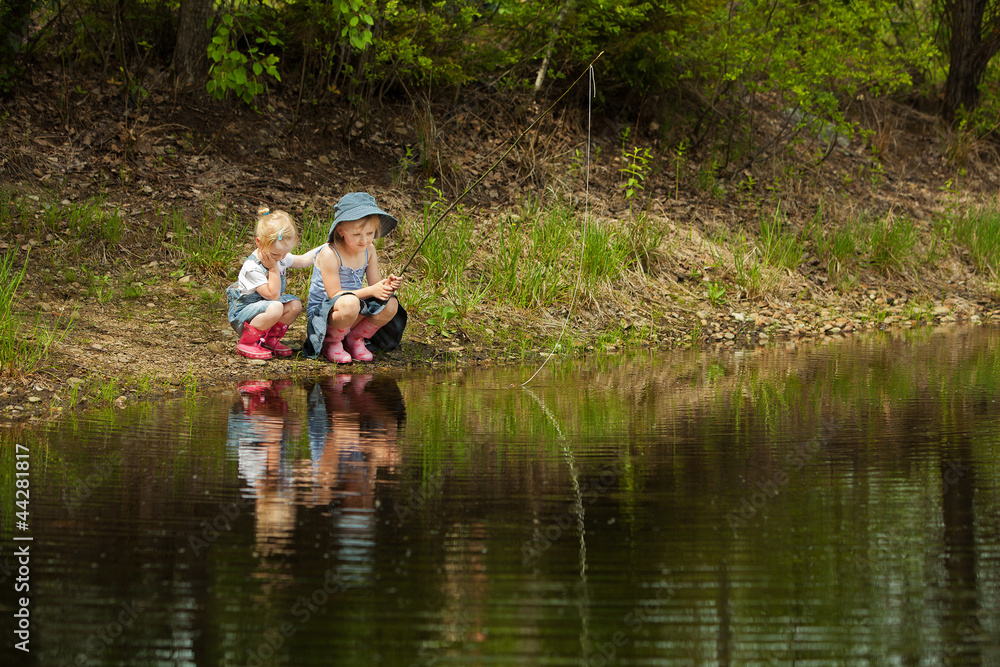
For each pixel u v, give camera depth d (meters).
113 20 10.91
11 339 6.07
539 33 12.62
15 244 8.42
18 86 10.57
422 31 11.66
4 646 2.47
